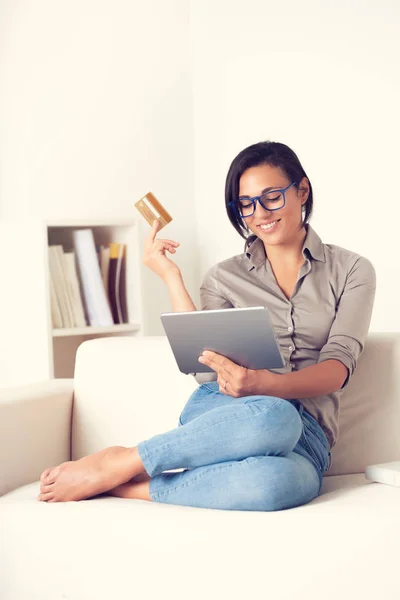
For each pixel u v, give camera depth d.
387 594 1.50
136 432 2.23
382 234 3.48
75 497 1.86
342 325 2.02
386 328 3.50
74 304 3.53
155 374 2.23
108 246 3.71
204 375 2.14
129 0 4.20
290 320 2.08
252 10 4.03
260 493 1.68
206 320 1.83
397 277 3.43
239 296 2.16
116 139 4.15
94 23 4.09
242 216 2.10
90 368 2.30
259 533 1.57
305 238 2.13
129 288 3.70
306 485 1.74
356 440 2.12
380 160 3.46
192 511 1.68
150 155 4.27
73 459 2.30
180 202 4.38
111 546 1.68
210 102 4.31
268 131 3.99
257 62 4.02
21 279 3.45
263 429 1.73
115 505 1.75
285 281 2.13
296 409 1.93
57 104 3.96
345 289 2.08
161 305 4.29
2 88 3.79
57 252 3.49
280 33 3.88
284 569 1.55
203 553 1.60
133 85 4.21
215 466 1.75
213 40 4.27
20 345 3.47
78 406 2.30
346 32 3.58
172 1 4.35
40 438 2.18
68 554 1.73
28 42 3.87
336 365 1.96
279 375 1.90
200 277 4.41
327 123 3.69
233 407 1.77
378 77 3.45
